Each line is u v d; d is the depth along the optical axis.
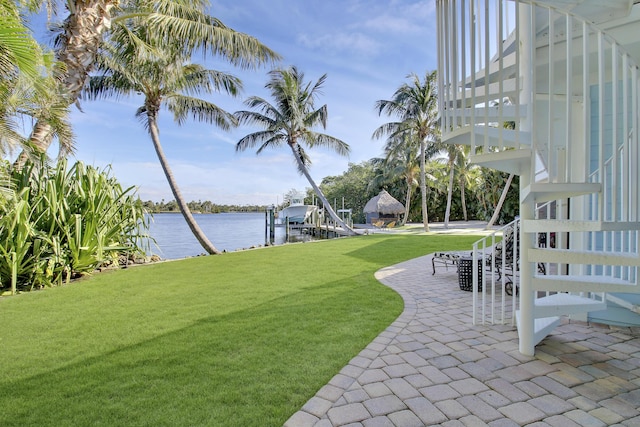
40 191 5.85
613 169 2.37
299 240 20.39
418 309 4.09
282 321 3.63
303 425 1.87
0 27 3.48
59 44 7.16
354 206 36.31
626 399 2.12
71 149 6.25
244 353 2.81
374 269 6.93
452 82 3.10
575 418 1.92
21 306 4.30
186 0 8.05
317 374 2.45
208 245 10.18
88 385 2.31
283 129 16.45
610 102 3.81
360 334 3.24
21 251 5.23
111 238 7.06
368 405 2.06
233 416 1.95
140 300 4.57
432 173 28.33
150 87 9.88
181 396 2.16
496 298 4.71
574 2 2.86
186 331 3.35
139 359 2.71
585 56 2.38
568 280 2.70
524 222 2.77
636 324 3.43
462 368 2.54
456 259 5.61
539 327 2.95
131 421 1.90
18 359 2.73
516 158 2.61
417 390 2.23
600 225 2.32
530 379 2.38
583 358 2.72
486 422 1.88
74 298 4.70
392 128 18.83
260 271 6.78
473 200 31.23
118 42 7.85
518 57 2.71
